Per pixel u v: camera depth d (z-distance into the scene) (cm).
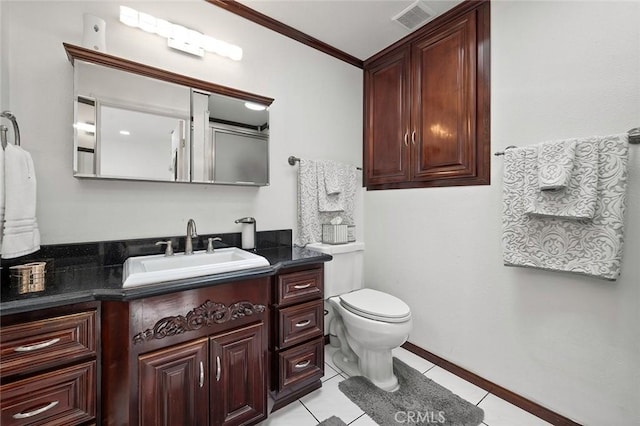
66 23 127
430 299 192
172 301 106
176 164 147
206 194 165
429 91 193
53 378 91
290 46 199
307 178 200
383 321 153
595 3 123
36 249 110
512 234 140
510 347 152
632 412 114
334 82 224
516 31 149
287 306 146
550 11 137
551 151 124
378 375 165
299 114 204
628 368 115
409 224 206
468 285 171
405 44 209
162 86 144
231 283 121
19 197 101
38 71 121
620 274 116
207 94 158
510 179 141
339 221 207
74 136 123
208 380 115
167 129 145
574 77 129
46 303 87
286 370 144
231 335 120
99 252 133
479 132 166
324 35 204
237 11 174
